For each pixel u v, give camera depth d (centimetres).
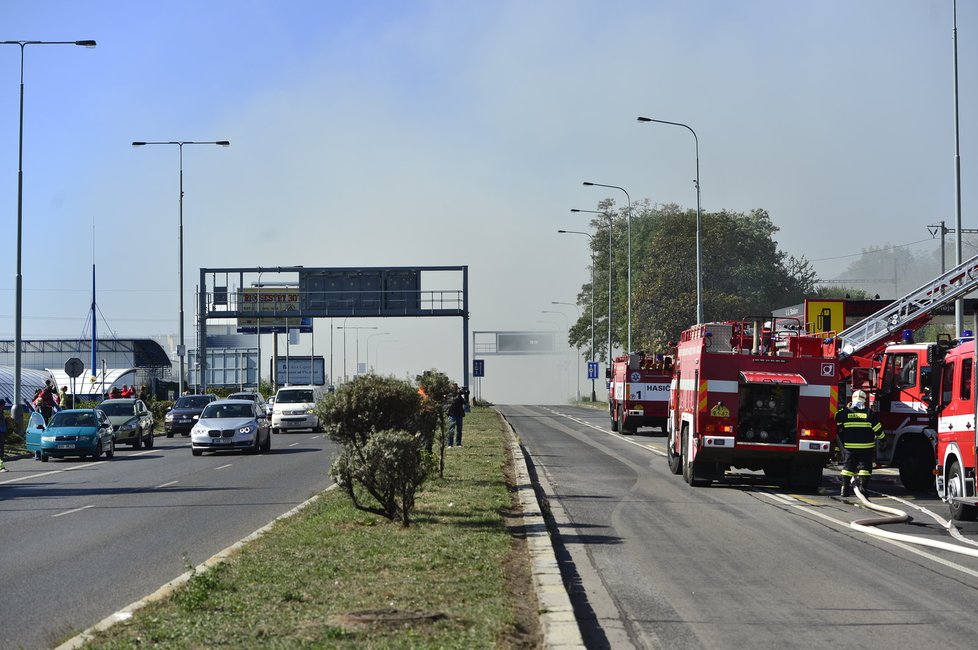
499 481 2242
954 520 1741
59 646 854
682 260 8538
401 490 1547
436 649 802
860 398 2200
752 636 942
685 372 2544
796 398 2300
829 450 2269
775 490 2339
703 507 1977
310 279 7650
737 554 1410
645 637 940
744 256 9069
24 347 10981
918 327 2816
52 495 2330
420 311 7581
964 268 2794
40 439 3638
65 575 1270
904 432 2331
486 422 5303
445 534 1447
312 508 1798
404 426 1747
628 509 1938
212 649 808
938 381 1856
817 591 1152
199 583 1038
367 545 1338
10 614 1040
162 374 11350
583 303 11931
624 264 10569
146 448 4362
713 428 2308
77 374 4350
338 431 1730
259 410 3875
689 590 1159
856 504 2055
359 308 7638
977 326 1758
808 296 9619
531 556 1302
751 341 2361
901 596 1123
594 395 10688
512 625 913
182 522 1777
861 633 952
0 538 1620
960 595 1128
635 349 8431
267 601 994
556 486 2372
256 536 1474
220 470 2975
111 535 1634
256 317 7606
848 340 2781
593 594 1138
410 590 1044
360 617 910
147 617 934
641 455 3409
